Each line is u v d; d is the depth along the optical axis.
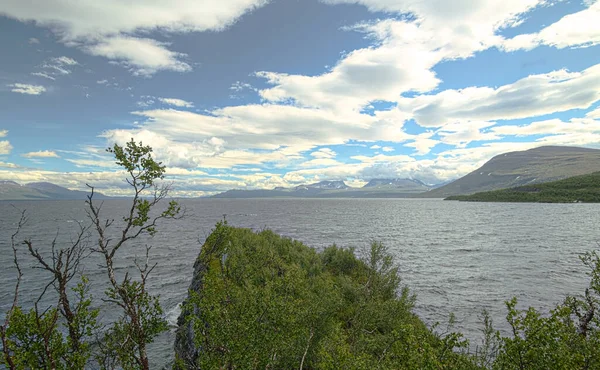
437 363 7.59
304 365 11.85
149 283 39.84
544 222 104.69
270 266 17.88
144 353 8.89
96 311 9.19
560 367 6.87
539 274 40.66
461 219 122.38
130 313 8.82
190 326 17.42
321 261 28.73
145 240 74.12
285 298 10.95
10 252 55.81
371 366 9.00
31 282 38.44
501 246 61.44
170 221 122.56
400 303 17.86
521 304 30.30
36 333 8.21
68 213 166.12
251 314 9.52
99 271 44.06
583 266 44.59
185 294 35.50
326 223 108.81
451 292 33.66
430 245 62.84
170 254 58.12
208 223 114.56
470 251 56.56
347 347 10.16
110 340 9.46
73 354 8.30
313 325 12.17
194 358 15.27
